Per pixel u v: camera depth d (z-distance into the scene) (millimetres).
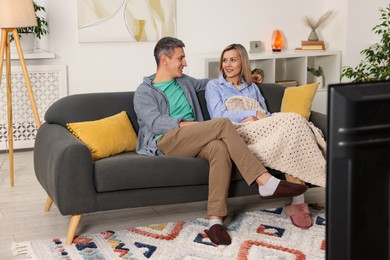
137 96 3227
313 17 5551
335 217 679
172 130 3080
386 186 679
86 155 2732
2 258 2658
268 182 2855
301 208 3051
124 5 4871
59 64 4797
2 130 4680
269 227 2996
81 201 2748
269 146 2982
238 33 5316
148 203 2885
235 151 2859
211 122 2951
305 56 5199
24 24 3727
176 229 2980
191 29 5145
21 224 3133
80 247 2758
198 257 2613
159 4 4973
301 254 2629
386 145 676
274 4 5402
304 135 3012
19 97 4676
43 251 2721
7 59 3854
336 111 673
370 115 670
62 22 4777
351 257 680
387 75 4441
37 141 3213
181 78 3414
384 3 5324
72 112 3229
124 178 2779
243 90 3541
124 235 2912
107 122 3145
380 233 681
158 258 2605
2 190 3793
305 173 3031
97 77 4938
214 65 5098
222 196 2842
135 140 3242
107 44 4918
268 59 5113
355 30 5309
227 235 2799
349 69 4730
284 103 3582
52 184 2752
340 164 676
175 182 2893
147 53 5043
